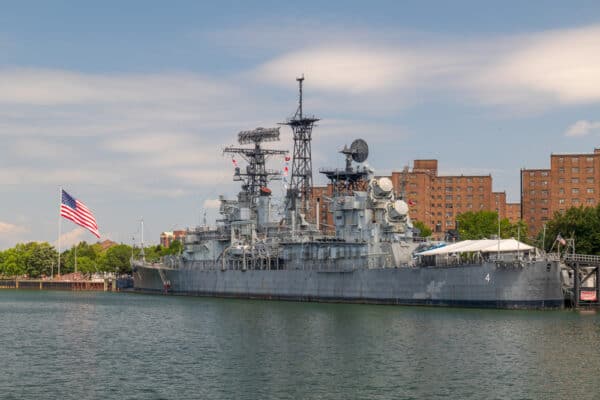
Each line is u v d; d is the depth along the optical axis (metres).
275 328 94.94
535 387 59.50
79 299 171.38
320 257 138.75
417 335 85.12
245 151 171.00
